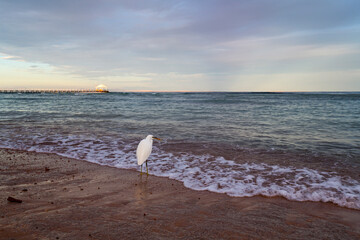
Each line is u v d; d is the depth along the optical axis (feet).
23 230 10.80
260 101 147.74
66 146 29.78
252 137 35.76
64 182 17.93
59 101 139.03
